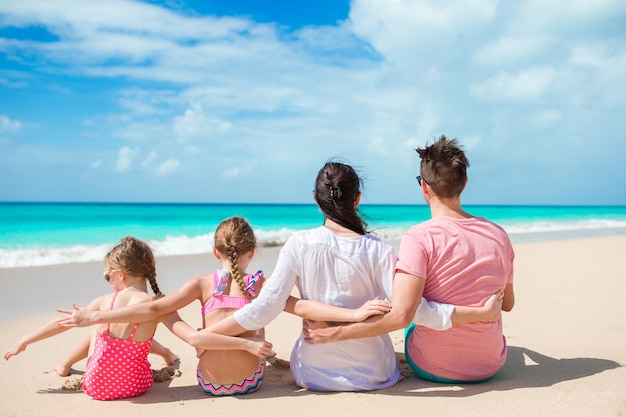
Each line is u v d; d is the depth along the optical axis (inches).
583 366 122.0
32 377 133.9
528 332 159.8
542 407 96.1
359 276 113.6
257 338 117.9
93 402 114.7
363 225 121.0
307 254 113.4
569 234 813.9
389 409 100.5
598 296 220.1
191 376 134.9
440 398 105.8
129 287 124.9
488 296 110.3
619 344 140.6
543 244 510.0
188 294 120.6
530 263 341.1
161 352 143.2
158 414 104.5
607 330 158.4
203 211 1653.5
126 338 116.4
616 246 472.4
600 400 98.0
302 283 115.2
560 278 272.8
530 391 106.0
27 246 567.2
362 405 103.7
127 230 832.9
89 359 120.0
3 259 454.0
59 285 295.1
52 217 1056.2
